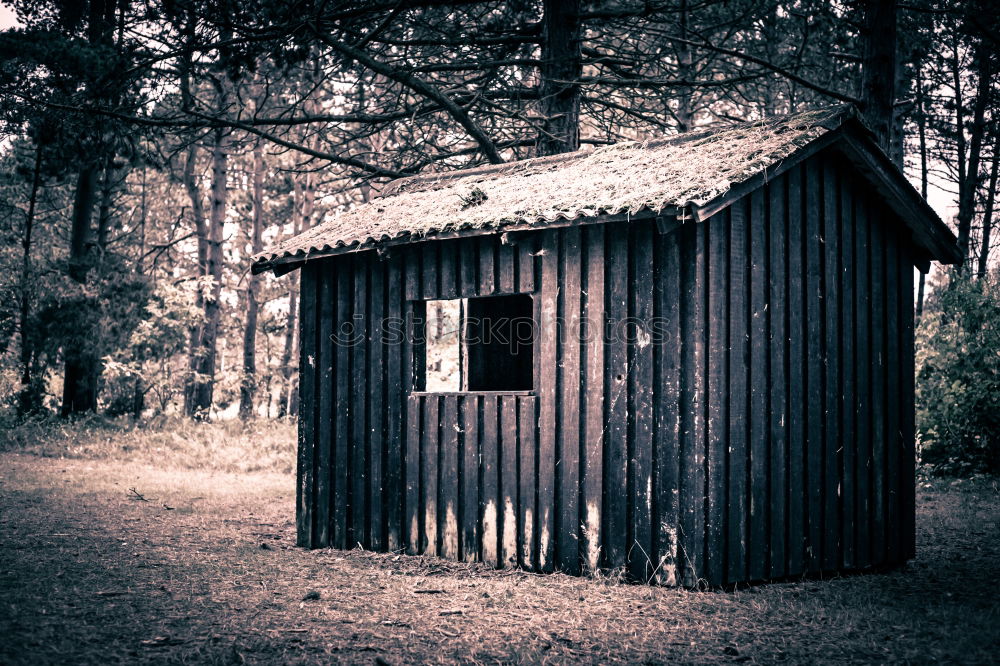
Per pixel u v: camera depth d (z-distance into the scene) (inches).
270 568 335.3
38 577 301.4
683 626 257.1
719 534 301.6
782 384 328.5
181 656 218.5
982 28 681.6
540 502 339.0
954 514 506.3
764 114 732.0
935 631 255.9
